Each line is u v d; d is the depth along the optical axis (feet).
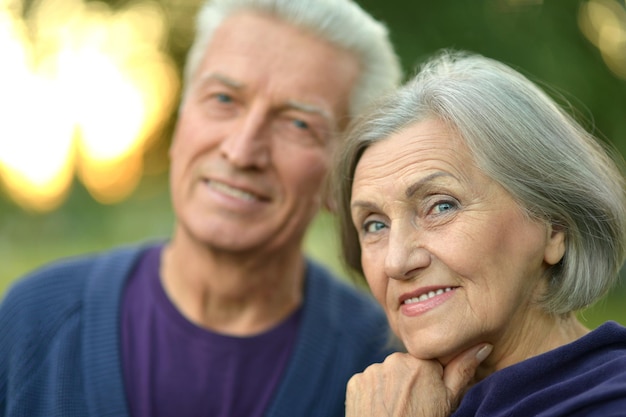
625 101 13.15
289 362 8.61
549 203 6.06
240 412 8.52
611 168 6.63
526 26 12.68
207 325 8.84
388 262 6.24
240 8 8.53
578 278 6.20
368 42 8.73
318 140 8.41
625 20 12.92
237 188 8.27
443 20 12.59
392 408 6.45
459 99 6.18
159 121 16.67
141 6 15.26
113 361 8.36
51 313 8.74
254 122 8.13
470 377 6.42
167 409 8.46
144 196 20.85
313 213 8.73
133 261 9.24
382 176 6.40
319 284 9.27
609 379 5.46
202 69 8.59
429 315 6.22
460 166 6.07
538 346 6.35
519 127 6.07
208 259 8.57
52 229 23.40
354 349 8.82
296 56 8.26
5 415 8.36
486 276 6.03
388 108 6.61
